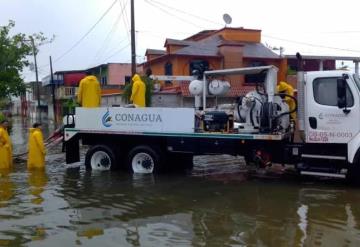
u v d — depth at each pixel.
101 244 6.56
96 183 11.13
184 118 11.96
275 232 7.03
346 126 10.08
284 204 8.80
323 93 10.38
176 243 6.57
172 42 33.72
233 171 12.89
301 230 7.11
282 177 11.80
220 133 11.57
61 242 6.66
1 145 13.68
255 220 7.71
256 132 11.41
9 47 24.86
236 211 8.33
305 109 10.59
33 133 13.59
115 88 40.66
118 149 13.07
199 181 11.30
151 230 7.21
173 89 29.09
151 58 37.06
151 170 12.51
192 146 12.04
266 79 11.34
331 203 8.84
